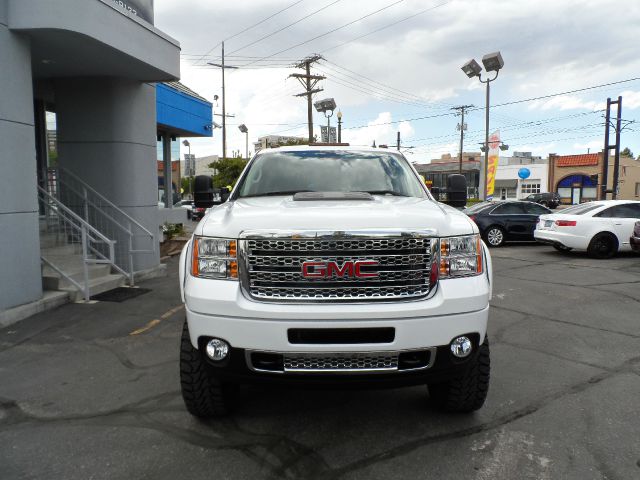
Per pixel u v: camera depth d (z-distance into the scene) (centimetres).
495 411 377
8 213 622
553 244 1343
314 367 300
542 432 345
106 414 375
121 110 928
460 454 317
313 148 496
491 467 302
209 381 341
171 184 1750
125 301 743
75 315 661
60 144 937
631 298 775
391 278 302
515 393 410
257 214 320
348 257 299
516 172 5884
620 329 603
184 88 1747
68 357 501
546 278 963
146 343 545
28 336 569
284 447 327
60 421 364
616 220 1254
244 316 297
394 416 370
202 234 316
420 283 305
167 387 426
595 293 814
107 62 808
